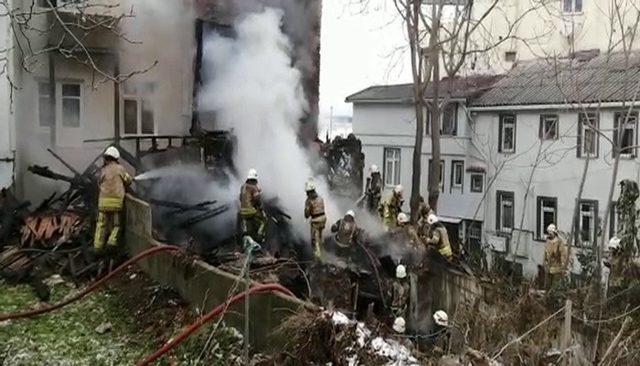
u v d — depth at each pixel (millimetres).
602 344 11086
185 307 11109
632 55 32125
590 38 35219
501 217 34406
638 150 28234
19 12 13852
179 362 9617
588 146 26469
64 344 10297
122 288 12273
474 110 35000
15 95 16969
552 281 18422
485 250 31016
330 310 9477
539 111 32094
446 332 12453
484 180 35125
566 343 10664
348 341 8930
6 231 14180
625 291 15211
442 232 16000
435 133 27953
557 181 31562
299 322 8906
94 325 11023
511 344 10359
